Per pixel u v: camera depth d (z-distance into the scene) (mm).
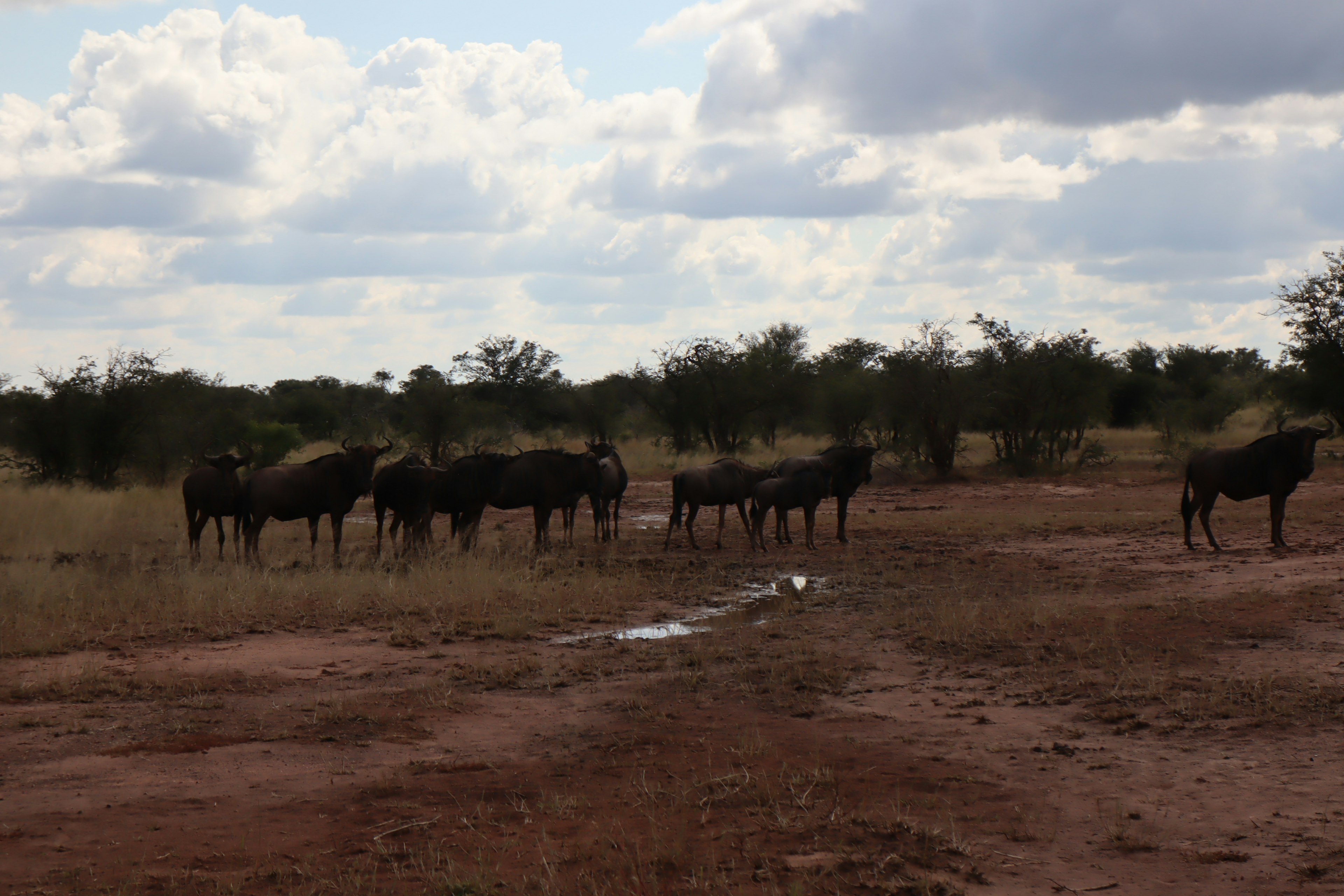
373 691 9344
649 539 21125
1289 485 17344
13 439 29750
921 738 7648
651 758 7277
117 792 6668
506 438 49000
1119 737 7504
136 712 8578
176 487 30172
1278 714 7703
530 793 6609
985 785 6559
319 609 13023
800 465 19297
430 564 15484
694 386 48500
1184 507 17938
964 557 17812
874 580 15469
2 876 5293
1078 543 19375
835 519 24438
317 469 16703
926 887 4996
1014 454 39062
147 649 10953
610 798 6449
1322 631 10508
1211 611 11797
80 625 11883
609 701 8938
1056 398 38656
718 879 5137
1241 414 57781
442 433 45812
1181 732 7500
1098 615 11836
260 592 13500
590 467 19469
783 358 50219
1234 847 5445
